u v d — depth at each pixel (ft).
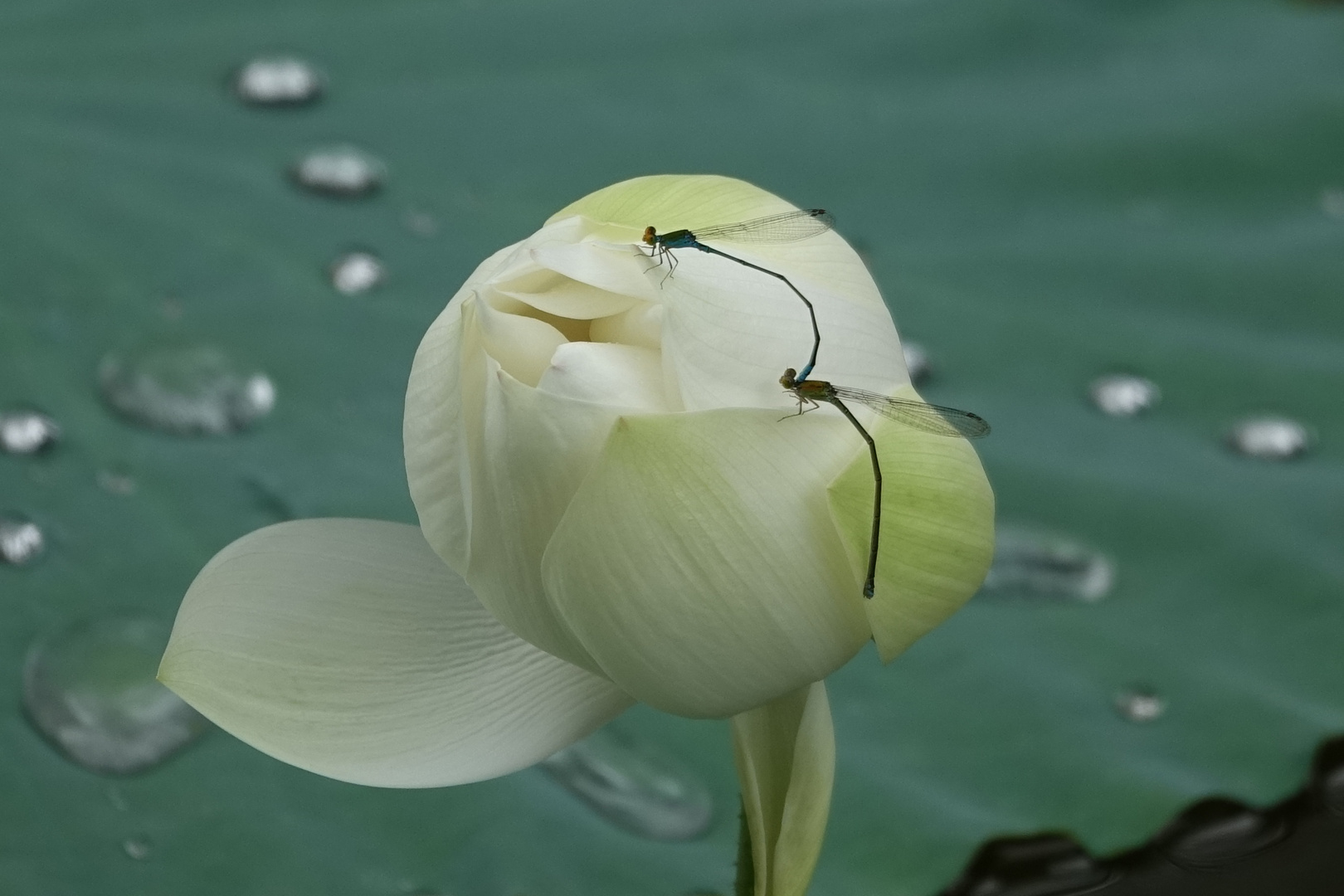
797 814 2.41
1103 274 2.96
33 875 2.52
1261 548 2.76
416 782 2.44
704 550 2.34
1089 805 2.60
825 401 2.34
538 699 2.47
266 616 2.47
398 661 2.47
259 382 2.81
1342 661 2.69
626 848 2.58
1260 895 2.55
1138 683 2.68
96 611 2.66
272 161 2.98
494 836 2.58
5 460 2.74
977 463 2.40
